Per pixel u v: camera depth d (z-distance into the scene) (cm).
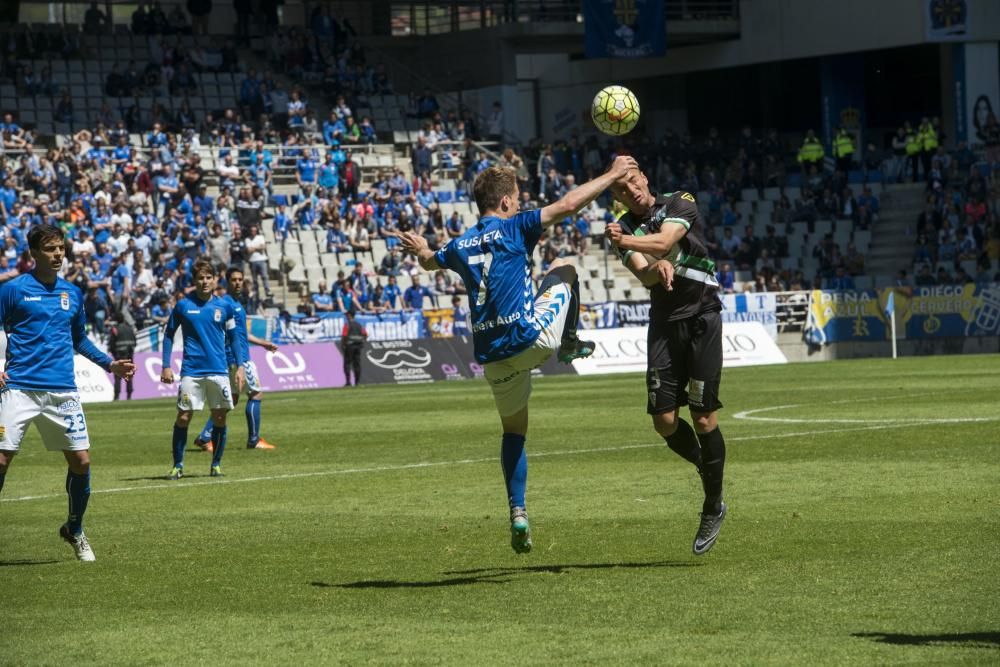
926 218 10156
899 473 2692
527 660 1338
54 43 10219
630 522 2219
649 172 10969
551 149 10781
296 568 1917
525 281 1752
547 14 11425
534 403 5391
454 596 1675
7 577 1939
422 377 8150
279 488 2953
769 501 2380
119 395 7438
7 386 2066
